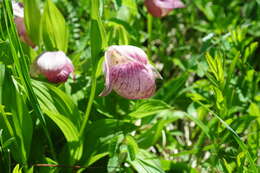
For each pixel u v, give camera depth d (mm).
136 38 697
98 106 642
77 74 695
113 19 698
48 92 573
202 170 633
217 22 870
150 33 825
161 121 644
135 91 559
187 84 833
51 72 587
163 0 750
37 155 579
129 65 560
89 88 658
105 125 591
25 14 602
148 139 642
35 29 606
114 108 667
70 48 838
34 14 600
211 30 869
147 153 600
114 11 838
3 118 544
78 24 858
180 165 606
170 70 874
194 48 904
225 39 778
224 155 590
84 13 913
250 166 543
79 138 569
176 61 808
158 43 917
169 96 702
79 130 583
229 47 744
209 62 583
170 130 723
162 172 575
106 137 586
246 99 700
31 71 595
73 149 575
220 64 576
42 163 575
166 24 963
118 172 584
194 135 708
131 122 628
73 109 580
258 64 853
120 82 558
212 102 708
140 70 561
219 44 772
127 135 580
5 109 549
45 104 566
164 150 710
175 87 705
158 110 596
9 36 524
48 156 609
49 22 606
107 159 621
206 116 725
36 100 530
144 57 568
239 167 550
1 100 542
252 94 703
